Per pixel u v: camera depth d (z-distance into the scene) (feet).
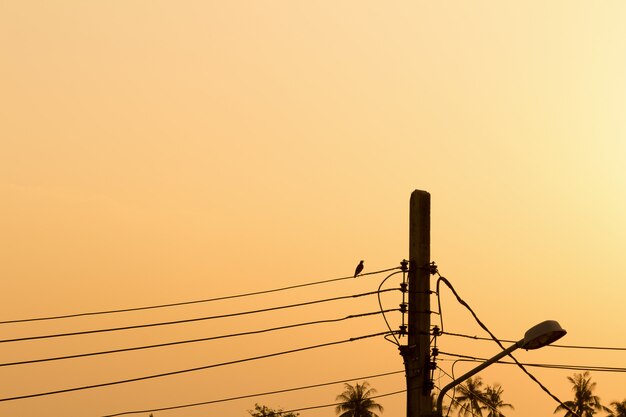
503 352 140.97
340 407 610.24
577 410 615.57
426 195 154.61
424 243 152.66
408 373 149.69
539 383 152.46
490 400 462.60
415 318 150.51
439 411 144.97
